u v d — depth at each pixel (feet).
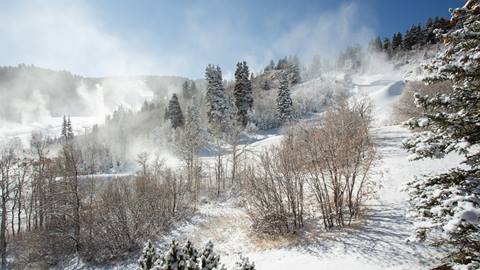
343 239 48.62
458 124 17.19
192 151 129.49
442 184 18.54
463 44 17.35
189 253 23.82
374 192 59.36
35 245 83.87
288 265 45.24
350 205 55.11
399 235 44.93
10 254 86.38
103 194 93.50
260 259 50.80
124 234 81.25
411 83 122.83
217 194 110.32
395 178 65.26
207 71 184.44
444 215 15.99
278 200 65.41
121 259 75.92
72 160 88.12
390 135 103.35
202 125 186.50
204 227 82.02
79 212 84.53
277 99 198.70
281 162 64.44
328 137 60.23
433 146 17.19
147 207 90.84
